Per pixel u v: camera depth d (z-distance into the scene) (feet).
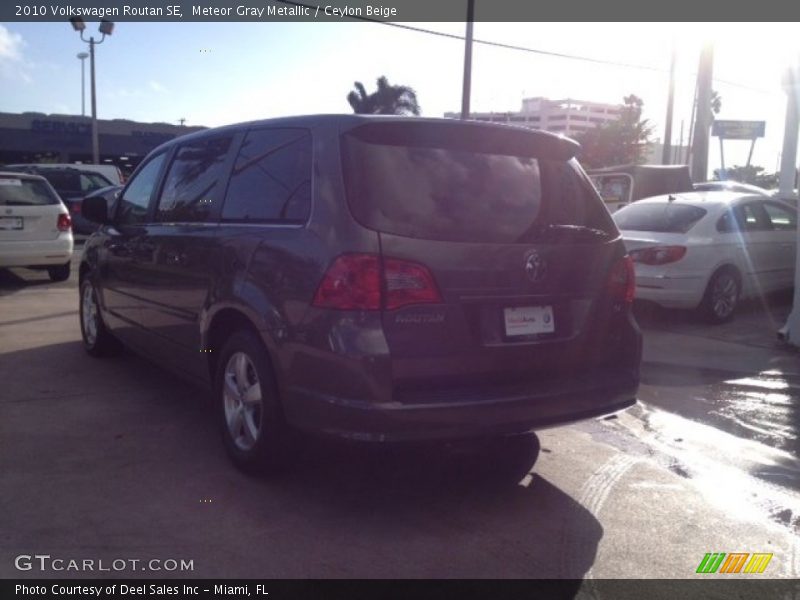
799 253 26.61
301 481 14.40
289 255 12.90
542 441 17.30
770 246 32.40
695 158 58.08
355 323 11.85
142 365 22.34
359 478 14.69
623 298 14.53
